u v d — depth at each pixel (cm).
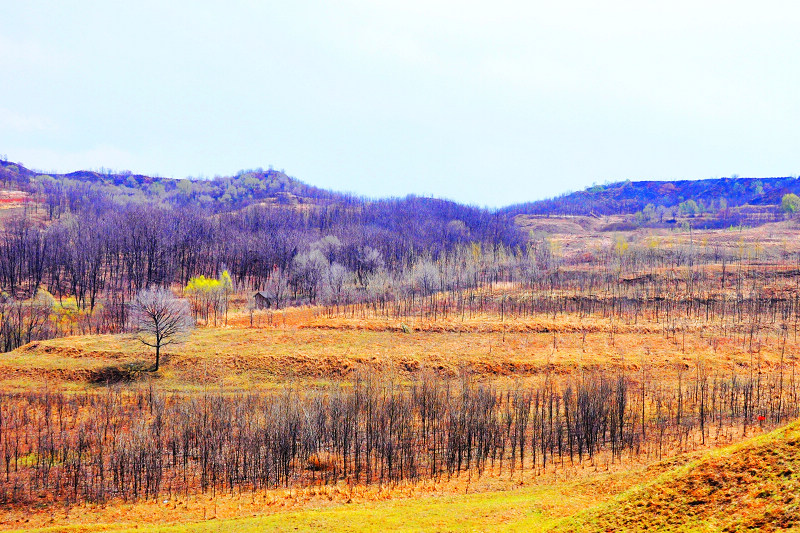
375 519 5775
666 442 7994
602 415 8462
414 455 7969
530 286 17962
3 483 7219
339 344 12462
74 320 16375
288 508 6531
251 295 19075
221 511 6506
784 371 11188
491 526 5394
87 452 8094
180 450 8212
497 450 8250
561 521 5125
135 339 12506
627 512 4781
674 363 11575
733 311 14525
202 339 12669
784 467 4409
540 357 11925
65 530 5928
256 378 11081
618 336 12888
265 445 7844
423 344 12525
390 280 17750
